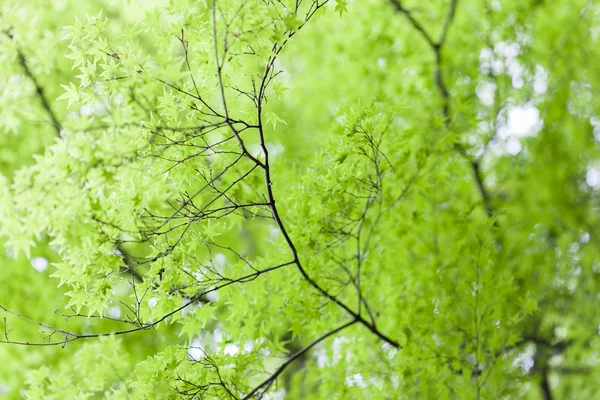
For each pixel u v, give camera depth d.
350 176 2.83
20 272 4.35
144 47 4.94
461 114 4.18
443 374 3.50
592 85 5.57
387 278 3.72
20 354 4.18
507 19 5.04
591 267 5.29
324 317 3.70
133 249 4.62
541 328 4.97
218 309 4.59
